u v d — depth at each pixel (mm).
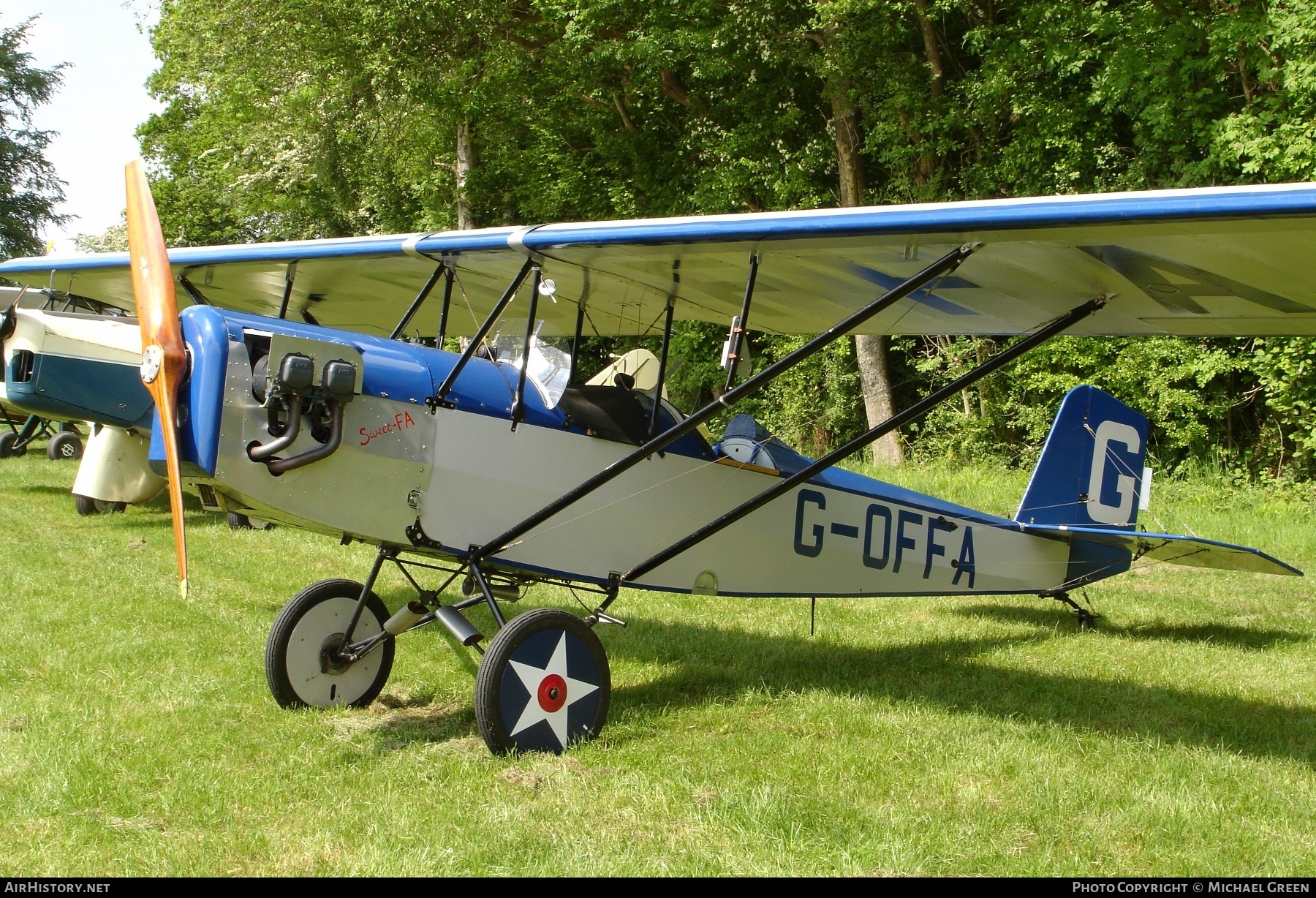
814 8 14188
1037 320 4719
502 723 3760
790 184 15344
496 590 4590
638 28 15883
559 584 4797
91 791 3314
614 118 18109
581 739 4008
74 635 5234
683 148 17422
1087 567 6582
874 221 3541
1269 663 5578
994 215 3352
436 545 4113
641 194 18203
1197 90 12344
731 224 3768
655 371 5125
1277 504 11789
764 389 17172
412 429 4020
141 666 4781
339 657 4375
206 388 3594
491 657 3777
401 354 4121
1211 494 12398
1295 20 10820
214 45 16984
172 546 8094
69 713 4078
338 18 15984
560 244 4051
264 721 4117
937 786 3590
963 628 6449
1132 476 6820
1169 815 3350
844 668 5324
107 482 8906
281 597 6422
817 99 16516
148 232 3820
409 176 19453
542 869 2869
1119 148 13508
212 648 5117
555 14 15898
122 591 6305
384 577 7422
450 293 4828
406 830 3102
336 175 17719
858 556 5637
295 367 3555
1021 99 13203
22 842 2975
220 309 3785
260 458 3623
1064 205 3248
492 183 18891
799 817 3236
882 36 13633
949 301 4598
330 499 3832
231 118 19109
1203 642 6094
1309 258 3344
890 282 4309
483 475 4227
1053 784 3605
